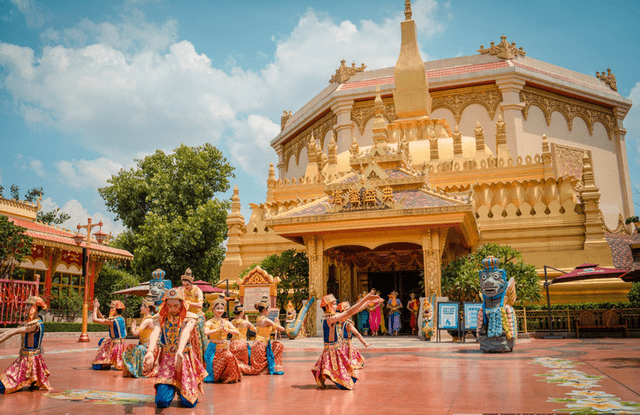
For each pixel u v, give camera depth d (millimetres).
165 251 41250
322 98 53281
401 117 37500
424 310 19719
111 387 8516
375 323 23516
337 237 22438
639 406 5992
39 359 8094
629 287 24953
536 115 45062
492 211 27812
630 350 13961
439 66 48312
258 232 30969
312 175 34656
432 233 21109
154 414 6012
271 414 5910
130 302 37500
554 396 6719
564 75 49531
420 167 31438
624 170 49438
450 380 8406
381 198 21109
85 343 22297
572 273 22344
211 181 47688
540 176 29297
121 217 47656
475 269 20797
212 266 43625
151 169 47219
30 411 6258
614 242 31625
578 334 21625
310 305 22250
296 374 9930
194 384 6598
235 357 8961
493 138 43750
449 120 45531
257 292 21797
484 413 5707
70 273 36438
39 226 35688
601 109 49750
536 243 26984
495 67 44719
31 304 8086
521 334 20844
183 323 6652
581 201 27125
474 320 18000
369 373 9508
